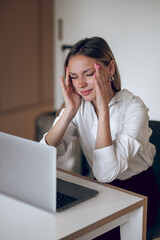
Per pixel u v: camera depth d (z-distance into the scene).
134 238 1.37
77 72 1.57
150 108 2.79
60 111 1.88
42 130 2.90
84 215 1.21
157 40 2.64
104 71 1.60
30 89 4.72
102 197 1.34
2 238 1.06
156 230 1.68
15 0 4.33
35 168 1.25
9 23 4.34
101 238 1.70
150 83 2.75
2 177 1.40
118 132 1.73
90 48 1.56
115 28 2.90
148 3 2.64
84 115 1.76
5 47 4.33
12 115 4.59
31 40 4.59
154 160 1.96
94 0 3.02
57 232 1.10
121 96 1.71
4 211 1.25
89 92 1.58
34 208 1.27
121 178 1.74
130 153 1.56
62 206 1.24
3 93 4.44
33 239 1.06
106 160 1.49
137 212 1.35
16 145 1.31
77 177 1.54
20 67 4.57
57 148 1.72
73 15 3.24
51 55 4.80
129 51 2.84
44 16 4.63
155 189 1.78
